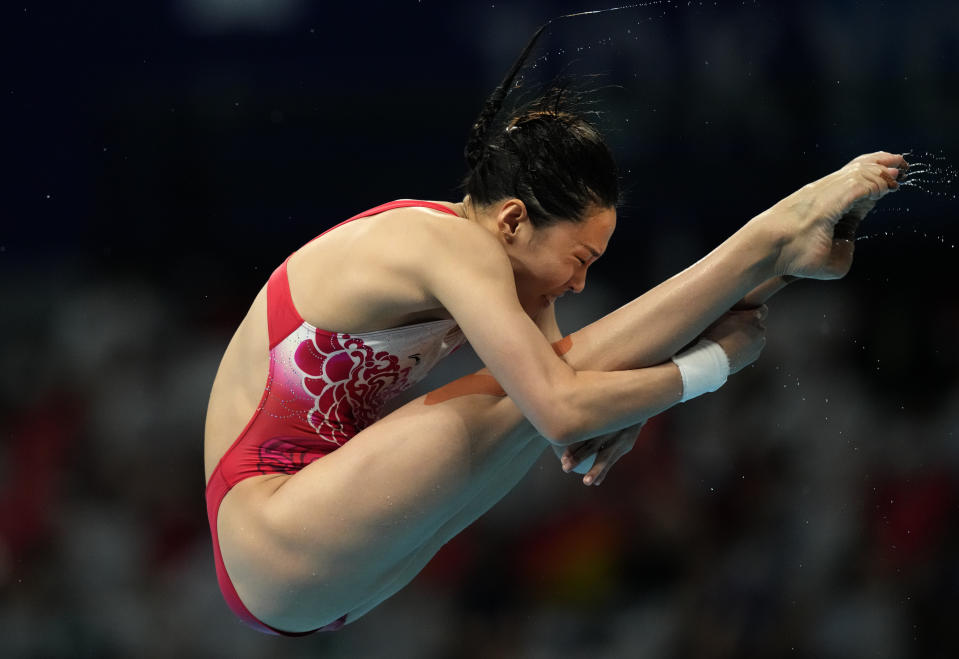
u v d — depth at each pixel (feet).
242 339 28.60
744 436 64.95
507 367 24.54
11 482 66.13
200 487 67.00
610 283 67.82
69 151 69.56
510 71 27.66
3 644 61.82
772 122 64.49
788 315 68.49
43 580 63.67
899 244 66.74
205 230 70.85
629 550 62.59
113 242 70.79
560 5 64.23
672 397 26.50
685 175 65.31
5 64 68.28
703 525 62.95
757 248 26.21
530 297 27.68
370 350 27.12
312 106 69.05
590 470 29.14
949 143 63.36
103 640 62.13
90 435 67.46
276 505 26.32
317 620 27.55
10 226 69.62
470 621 61.16
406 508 25.71
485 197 26.84
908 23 63.31
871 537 62.64
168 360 69.56
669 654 60.39
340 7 67.87
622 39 63.77
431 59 67.56
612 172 26.50
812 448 64.85
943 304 66.59
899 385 66.44
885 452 64.69
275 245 70.85
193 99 69.26
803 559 62.13
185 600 63.10
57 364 69.10
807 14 63.72
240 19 68.18
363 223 27.17
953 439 64.64
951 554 61.98
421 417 25.89
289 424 27.81
